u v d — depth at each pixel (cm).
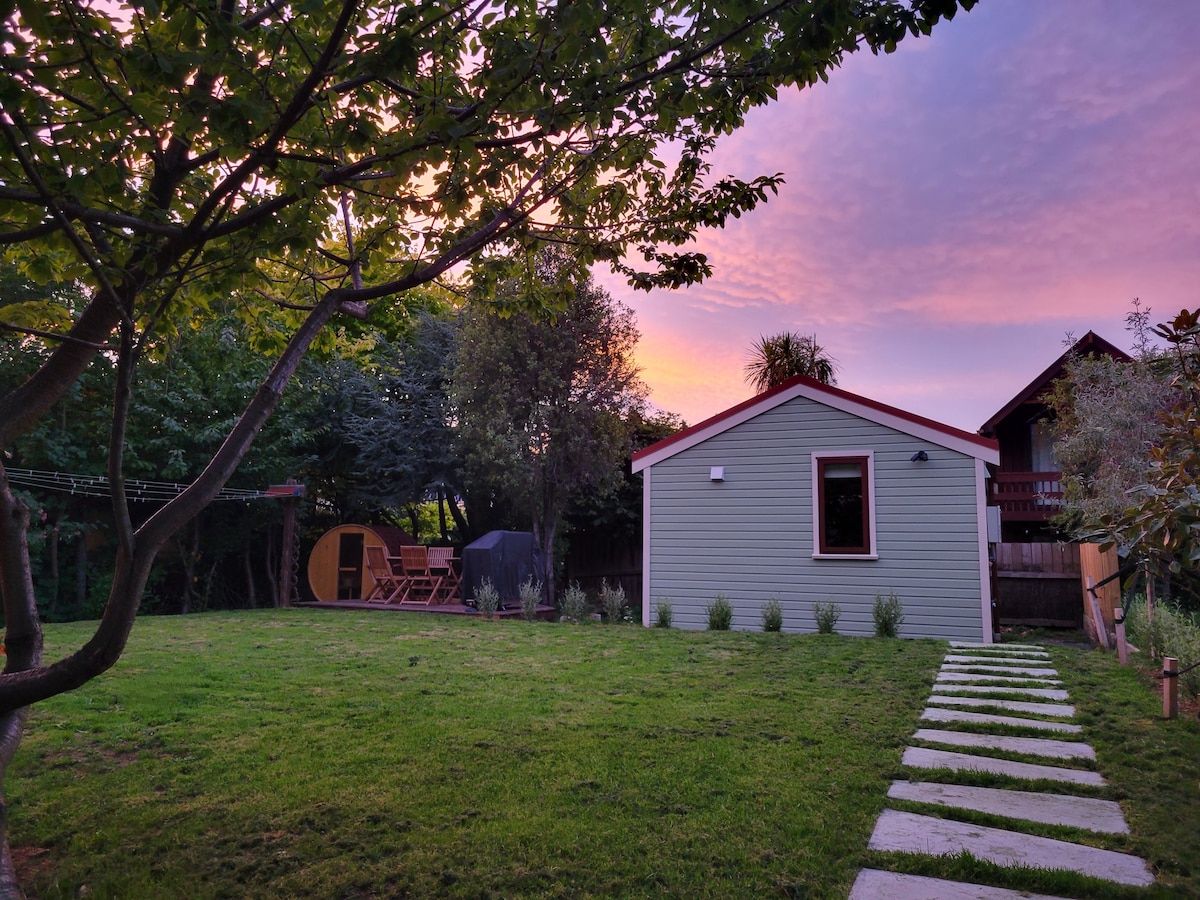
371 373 2095
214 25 278
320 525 2197
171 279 410
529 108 340
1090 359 1411
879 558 1184
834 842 354
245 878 332
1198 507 326
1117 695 636
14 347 1347
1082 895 305
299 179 347
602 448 1872
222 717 577
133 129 335
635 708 604
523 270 570
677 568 1307
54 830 383
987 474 1214
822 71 356
